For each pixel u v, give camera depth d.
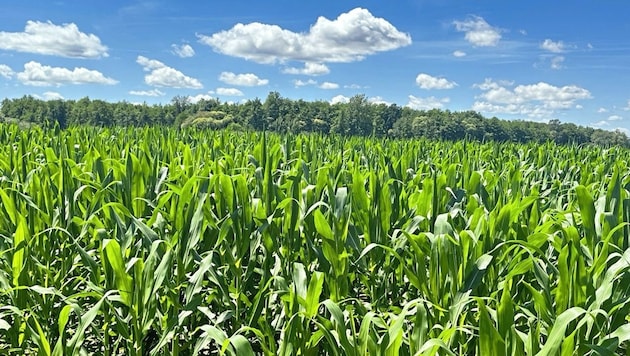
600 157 9.70
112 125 13.24
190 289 2.83
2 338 3.43
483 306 1.88
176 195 3.47
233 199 3.25
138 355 2.66
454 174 4.55
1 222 3.57
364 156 7.33
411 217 3.78
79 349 2.55
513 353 1.89
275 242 3.23
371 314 2.10
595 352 1.93
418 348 2.23
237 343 2.08
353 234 3.34
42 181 4.19
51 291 2.58
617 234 2.75
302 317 2.43
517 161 8.41
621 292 2.39
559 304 2.30
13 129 9.91
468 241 2.58
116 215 3.12
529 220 3.44
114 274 2.75
